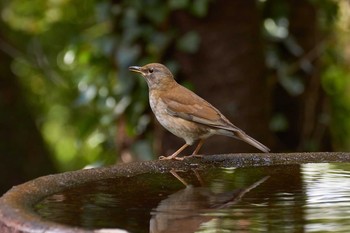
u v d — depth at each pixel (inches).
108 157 553.0
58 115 722.8
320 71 571.8
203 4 470.9
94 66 528.1
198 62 486.3
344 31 596.1
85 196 260.1
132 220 225.1
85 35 537.0
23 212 215.8
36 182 263.6
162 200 255.9
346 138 634.2
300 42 562.9
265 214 233.3
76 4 651.5
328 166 321.1
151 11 484.7
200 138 361.4
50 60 679.7
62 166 744.3
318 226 215.2
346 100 641.6
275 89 573.9
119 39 504.4
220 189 276.4
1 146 646.5
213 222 223.3
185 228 215.2
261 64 495.8
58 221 221.6
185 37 481.7
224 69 483.5
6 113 653.9
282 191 271.6
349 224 217.8
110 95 524.7
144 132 520.1
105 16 502.9
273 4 556.1
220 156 329.4
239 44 484.1
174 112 360.5
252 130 489.7
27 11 658.8
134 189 275.3
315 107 579.2
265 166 323.3
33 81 722.8
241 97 486.3
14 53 653.9
